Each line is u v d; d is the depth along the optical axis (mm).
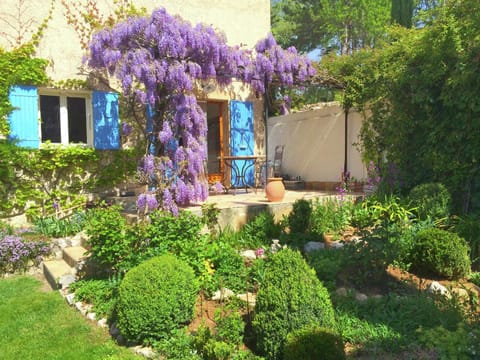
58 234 6449
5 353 3371
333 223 6148
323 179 9930
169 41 6227
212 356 2902
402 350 3037
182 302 3475
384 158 7723
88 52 7578
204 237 4844
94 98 7617
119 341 3533
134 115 6930
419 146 6887
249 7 9500
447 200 5871
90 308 4164
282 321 2924
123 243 4332
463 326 3084
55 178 7387
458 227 5414
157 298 3367
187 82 6387
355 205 6836
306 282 3049
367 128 8016
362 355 3008
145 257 4188
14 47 6953
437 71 6340
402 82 6891
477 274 4730
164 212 4871
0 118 6781
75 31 7488
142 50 6215
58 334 3699
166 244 4328
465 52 5992
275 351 2920
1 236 5953
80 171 7570
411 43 7102
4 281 5410
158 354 3197
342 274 4449
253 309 3553
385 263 4289
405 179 7004
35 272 5863
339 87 8875
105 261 4469
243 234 5867
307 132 10422
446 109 6426
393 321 3436
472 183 6121
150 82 6199
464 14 6004
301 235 5691
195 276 4152
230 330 3205
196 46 6609
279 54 8055
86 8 7578
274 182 6887
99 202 7469
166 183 6320
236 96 9484
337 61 8656
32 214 7145
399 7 14500
